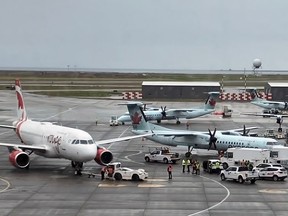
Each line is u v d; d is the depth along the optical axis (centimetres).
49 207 5062
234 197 5538
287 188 6075
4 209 4975
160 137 8756
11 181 6362
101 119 14112
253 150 7375
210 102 14150
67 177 6656
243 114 15050
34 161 7844
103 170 6569
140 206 5109
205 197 5534
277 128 12581
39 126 7488
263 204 5212
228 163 7394
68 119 13962
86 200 5369
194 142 8462
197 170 7000
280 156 7412
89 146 6531
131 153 8806
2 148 9244
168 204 5200
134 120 9006
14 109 16338
